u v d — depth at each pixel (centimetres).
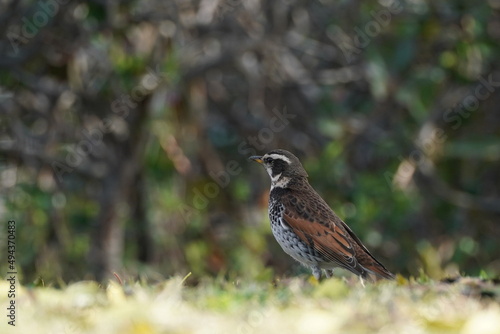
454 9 1614
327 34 1691
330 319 668
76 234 1631
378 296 779
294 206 1089
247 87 1814
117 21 1517
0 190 1606
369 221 1669
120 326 661
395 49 1658
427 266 1703
